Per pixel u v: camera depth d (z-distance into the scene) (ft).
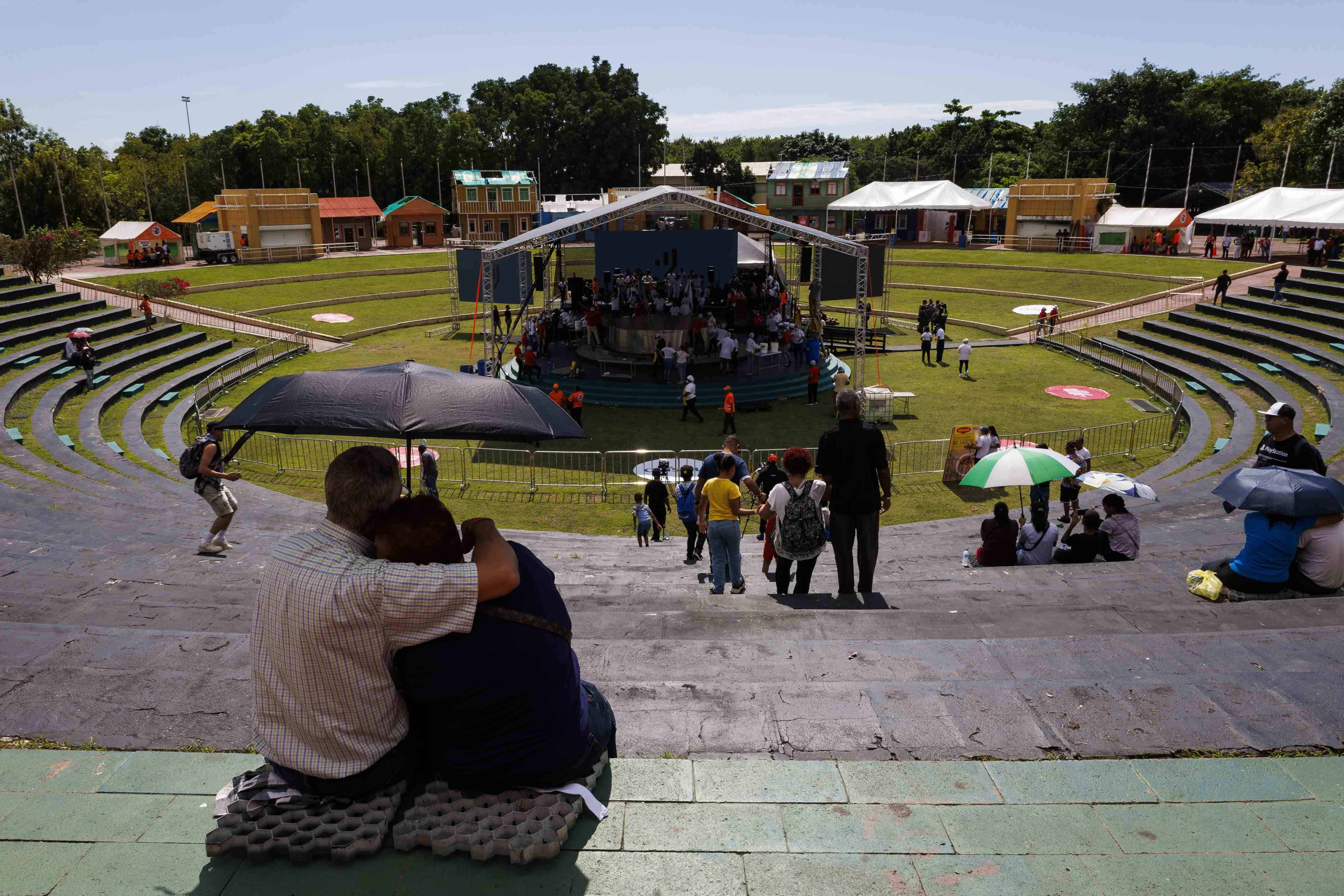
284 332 135.85
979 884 10.90
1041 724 15.20
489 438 14.33
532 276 130.41
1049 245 207.31
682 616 23.48
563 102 303.89
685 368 102.37
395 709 11.37
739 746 14.66
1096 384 107.86
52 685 16.33
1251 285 140.05
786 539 27.84
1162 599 26.40
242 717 15.31
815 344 110.22
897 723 15.28
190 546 38.01
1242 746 14.33
